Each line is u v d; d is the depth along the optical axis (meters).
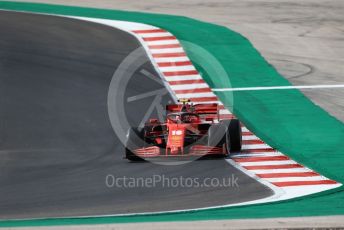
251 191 52.03
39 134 74.06
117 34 103.56
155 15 112.50
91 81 88.56
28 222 44.41
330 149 65.00
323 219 40.31
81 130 74.38
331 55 97.50
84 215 47.00
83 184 56.00
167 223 39.62
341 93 84.12
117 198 51.34
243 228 37.88
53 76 90.69
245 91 85.06
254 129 71.94
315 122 74.12
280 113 77.44
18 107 82.06
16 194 54.41
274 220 40.06
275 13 114.31
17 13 114.50
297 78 89.31
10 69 93.25
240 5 119.00
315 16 112.94
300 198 50.06
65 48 99.19
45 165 63.38
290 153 63.19
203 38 101.81
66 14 113.56
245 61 94.56
